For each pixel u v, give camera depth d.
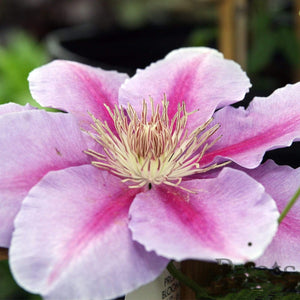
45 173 0.43
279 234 0.43
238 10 0.72
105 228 0.40
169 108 0.48
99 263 0.39
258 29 0.81
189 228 0.40
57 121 0.44
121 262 0.39
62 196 0.41
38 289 0.38
